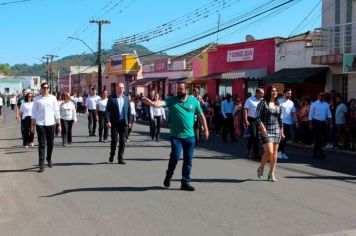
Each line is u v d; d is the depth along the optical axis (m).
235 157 14.32
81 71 95.69
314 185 9.91
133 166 12.14
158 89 45.25
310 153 16.05
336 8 22.25
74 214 7.37
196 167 12.12
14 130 24.95
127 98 12.65
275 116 10.19
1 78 126.12
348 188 9.66
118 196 8.59
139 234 6.35
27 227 6.72
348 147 17.22
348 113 17.08
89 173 11.05
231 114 19.64
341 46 21.86
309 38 25.16
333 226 6.78
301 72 22.88
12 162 12.88
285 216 7.30
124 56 56.84
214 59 33.41
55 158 13.62
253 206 7.90
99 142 18.28
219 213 7.43
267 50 27.09
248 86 28.98
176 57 44.66
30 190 9.16
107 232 6.45
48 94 11.63
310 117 14.78
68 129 17.55
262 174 10.53
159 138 20.36
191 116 9.12
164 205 7.93
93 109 20.92
